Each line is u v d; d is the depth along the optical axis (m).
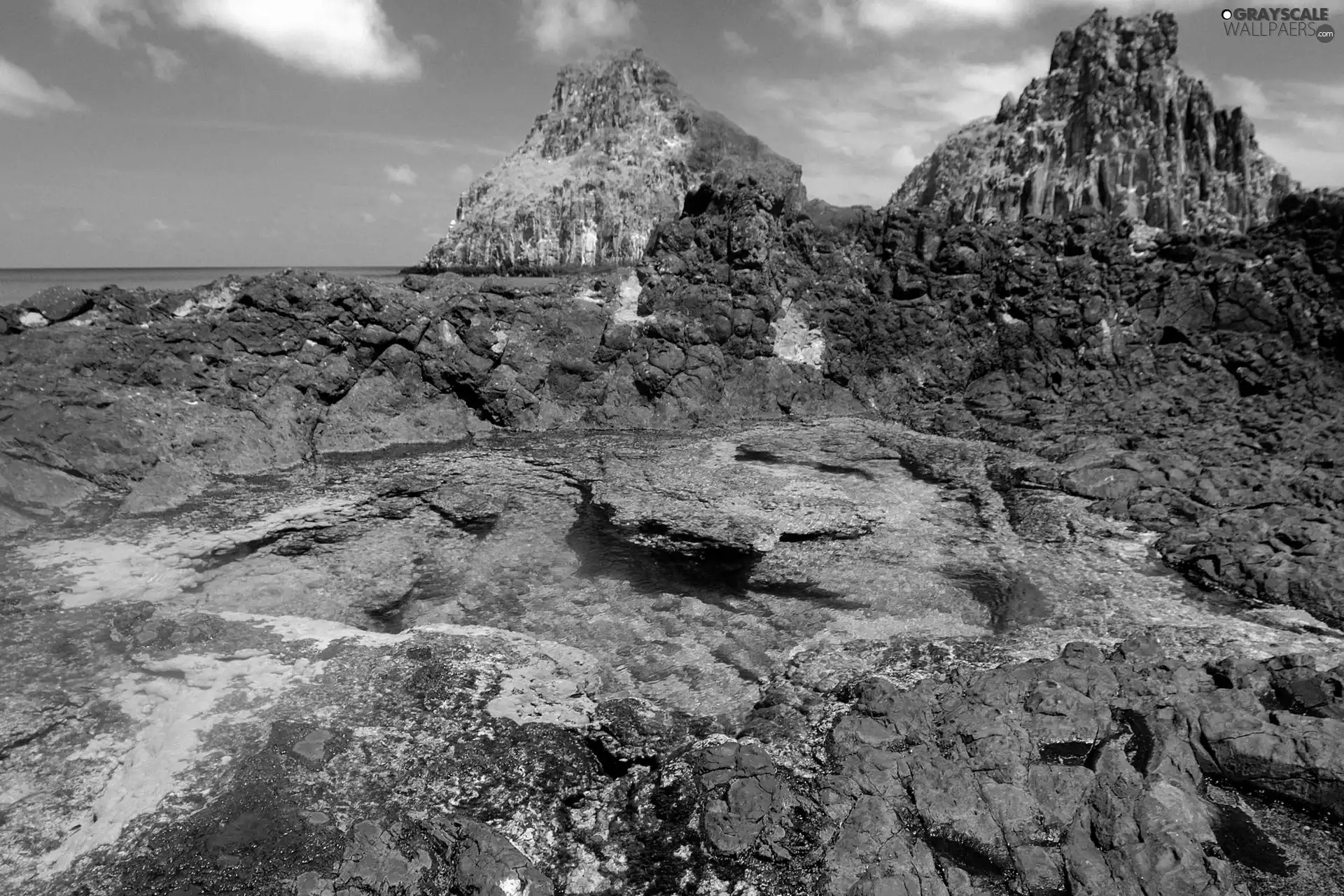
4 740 10.88
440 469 23.41
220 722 11.45
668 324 29.77
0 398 20.31
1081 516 19.50
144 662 12.80
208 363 24.38
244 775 10.43
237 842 9.38
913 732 11.30
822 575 17.17
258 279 26.33
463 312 28.14
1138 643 13.40
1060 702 11.63
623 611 15.90
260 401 24.62
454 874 9.05
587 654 14.43
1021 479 22.16
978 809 9.87
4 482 18.81
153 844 9.36
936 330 31.48
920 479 22.86
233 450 23.05
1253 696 11.52
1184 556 17.05
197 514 19.64
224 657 13.08
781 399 30.45
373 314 27.02
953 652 13.93
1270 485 19.30
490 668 13.36
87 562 16.66
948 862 9.32
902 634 14.91
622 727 12.17
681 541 18.78
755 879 9.14
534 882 8.91
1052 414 27.20
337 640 13.82
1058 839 9.51
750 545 18.56
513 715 12.14
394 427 26.59
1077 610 15.38
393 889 8.80
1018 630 14.80
